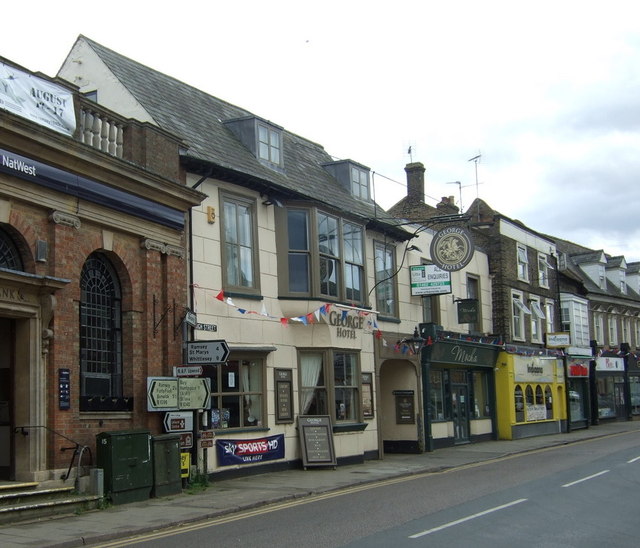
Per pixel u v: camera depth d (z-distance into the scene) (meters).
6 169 12.41
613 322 47.97
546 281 38.16
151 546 9.83
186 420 15.81
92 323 14.68
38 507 11.77
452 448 27.69
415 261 27.06
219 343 15.91
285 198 20.03
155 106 18.92
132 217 15.27
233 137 21.06
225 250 18.05
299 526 11.27
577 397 40.31
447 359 28.00
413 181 34.31
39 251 13.13
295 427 19.86
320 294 20.25
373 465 21.23
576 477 17.44
